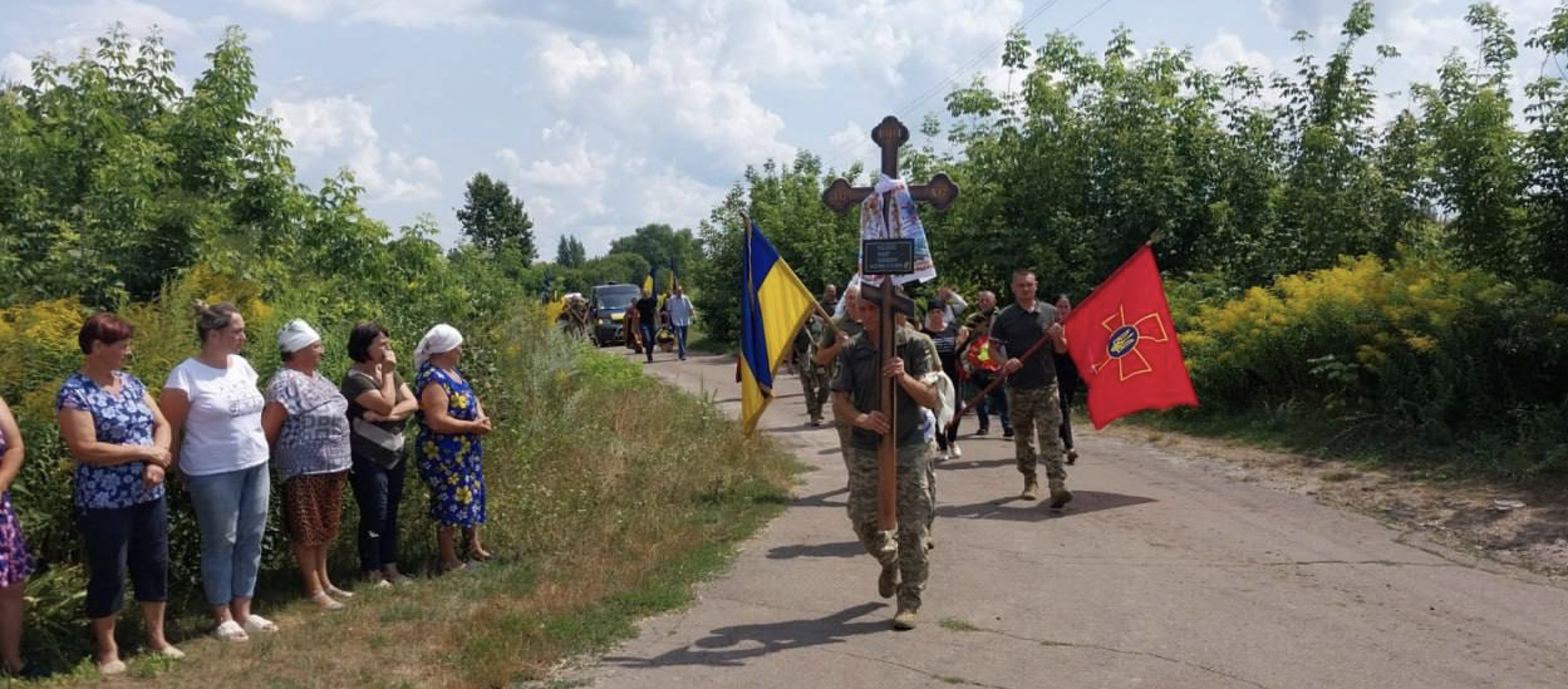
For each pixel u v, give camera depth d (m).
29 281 8.84
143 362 6.76
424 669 5.52
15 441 5.12
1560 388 10.05
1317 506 8.84
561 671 5.52
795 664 5.56
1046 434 9.01
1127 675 5.34
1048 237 18.42
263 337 7.79
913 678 5.34
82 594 5.68
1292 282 13.09
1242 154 17.52
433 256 13.96
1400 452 10.10
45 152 10.23
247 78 12.41
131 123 11.82
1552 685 5.13
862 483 6.28
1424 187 14.84
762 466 10.88
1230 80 17.78
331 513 6.61
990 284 19.28
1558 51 10.81
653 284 25.89
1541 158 11.04
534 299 14.61
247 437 5.96
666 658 5.68
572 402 11.03
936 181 6.57
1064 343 9.05
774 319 8.11
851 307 7.96
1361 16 16.12
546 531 7.93
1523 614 6.15
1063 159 18.30
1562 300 9.92
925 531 6.19
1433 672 5.31
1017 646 5.77
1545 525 7.73
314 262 12.71
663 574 7.19
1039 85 18.59
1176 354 9.66
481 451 7.78
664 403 14.15
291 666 5.54
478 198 44.66
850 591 6.87
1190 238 17.75
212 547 5.92
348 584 7.11
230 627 5.95
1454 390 10.19
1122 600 6.55
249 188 12.34
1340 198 15.62
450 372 7.31
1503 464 9.13
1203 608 6.36
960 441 12.96
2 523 5.12
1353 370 11.30
